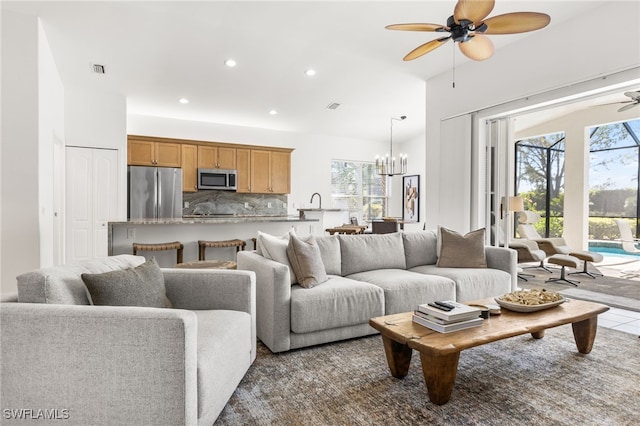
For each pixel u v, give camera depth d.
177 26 3.97
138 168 6.08
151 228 4.23
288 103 6.30
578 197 7.06
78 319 1.29
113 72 4.96
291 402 1.88
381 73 5.18
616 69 3.23
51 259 4.18
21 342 1.30
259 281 2.71
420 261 3.79
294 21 3.88
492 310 2.25
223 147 6.96
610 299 4.02
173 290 2.14
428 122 5.32
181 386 1.29
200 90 5.66
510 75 4.16
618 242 7.49
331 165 8.48
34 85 3.42
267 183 7.39
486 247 3.77
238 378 1.89
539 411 1.79
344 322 2.65
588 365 2.32
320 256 2.96
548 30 3.77
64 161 5.29
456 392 1.98
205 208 7.16
